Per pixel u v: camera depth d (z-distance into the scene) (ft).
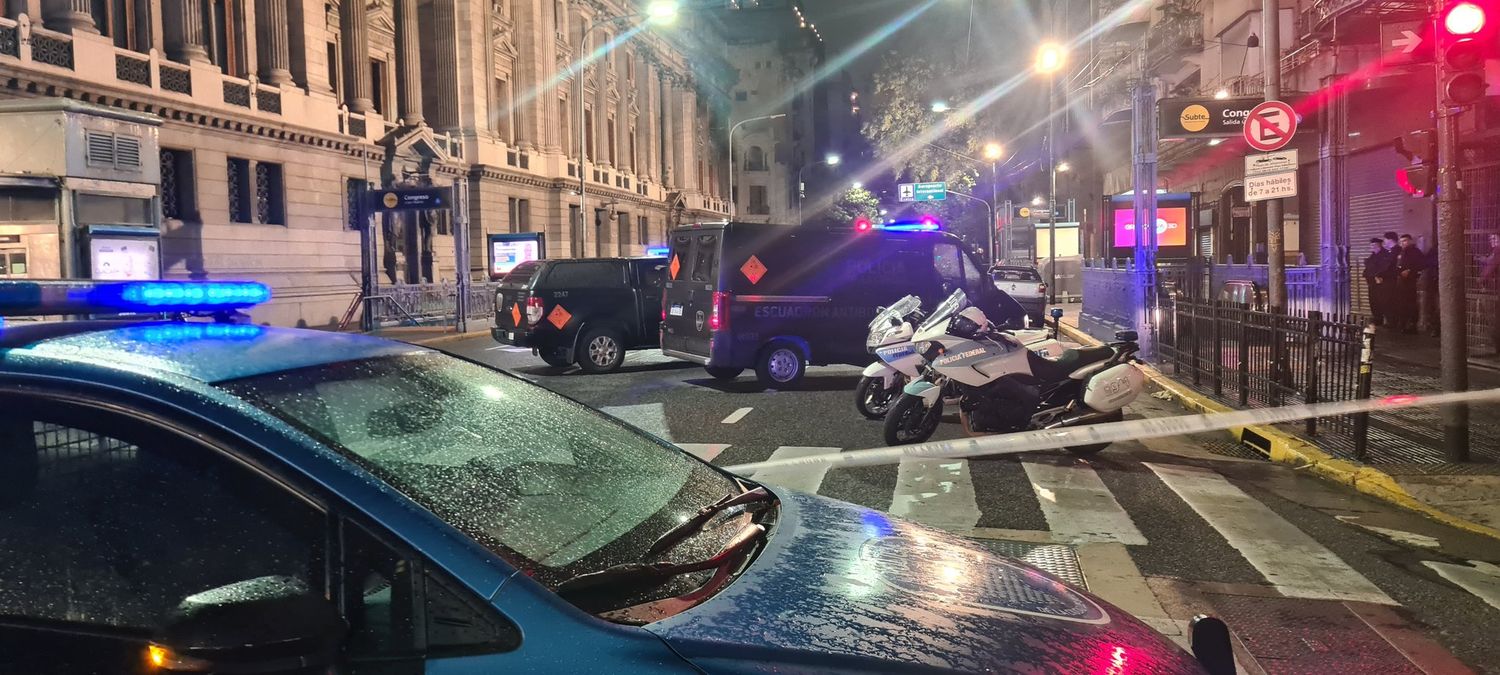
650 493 8.45
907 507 21.84
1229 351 37.17
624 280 51.03
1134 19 119.55
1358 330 26.35
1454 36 24.86
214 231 90.74
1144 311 55.16
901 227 50.24
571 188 170.50
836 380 46.14
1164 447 29.37
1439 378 38.42
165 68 85.30
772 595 6.71
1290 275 60.49
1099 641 7.06
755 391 42.19
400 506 6.14
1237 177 92.27
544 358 53.52
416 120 127.44
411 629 5.87
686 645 5.91
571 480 8.13
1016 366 27.81
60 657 6.15
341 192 110.52
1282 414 31.68
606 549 7.22
